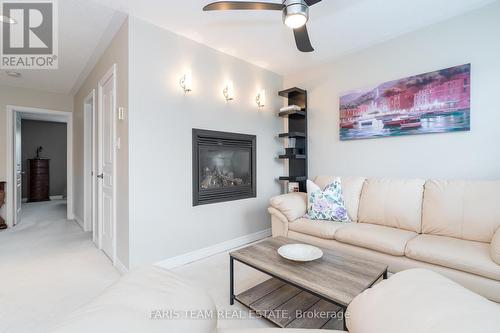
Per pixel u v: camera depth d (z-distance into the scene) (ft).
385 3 7.11
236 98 10.55
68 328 1.77
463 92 7.64
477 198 6.46
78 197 14.30
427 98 8.32
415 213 7.41
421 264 5.97
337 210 8.51
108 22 7.75
